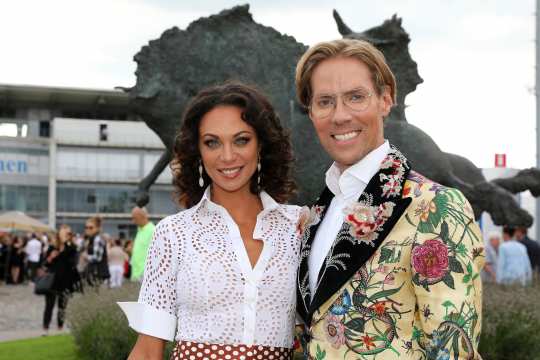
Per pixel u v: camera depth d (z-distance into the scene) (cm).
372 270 192
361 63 202
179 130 236
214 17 647
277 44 651
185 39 643
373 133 204
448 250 181
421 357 188
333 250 199
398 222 192
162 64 642
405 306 189
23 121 4366
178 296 221
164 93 634
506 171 1045
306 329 209
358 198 201
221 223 226
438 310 179
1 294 1788
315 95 205
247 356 217
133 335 575
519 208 623
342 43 204
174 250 222
